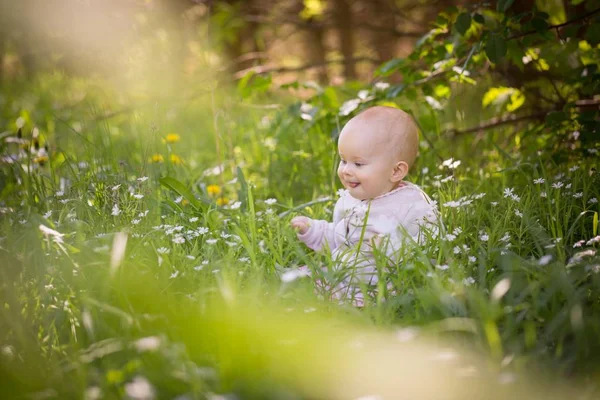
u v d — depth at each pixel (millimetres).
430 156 4113
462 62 4039
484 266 2369
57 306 2193
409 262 2568
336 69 9742
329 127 4148
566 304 2100
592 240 2441
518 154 4188
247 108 6410
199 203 3131
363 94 4051
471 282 2305
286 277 2008
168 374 1779
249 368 1839
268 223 3000
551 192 3088
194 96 5316
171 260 2588
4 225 2656
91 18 4262
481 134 4582
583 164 3543
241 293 2318
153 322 2049
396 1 7898
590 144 3639
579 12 4086
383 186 2957
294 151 4625
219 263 2496
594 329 1947
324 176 4184
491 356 1963
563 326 2002
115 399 1738
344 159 3000
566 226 2799
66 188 3314
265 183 4312
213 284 2395
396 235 2873
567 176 3395
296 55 10398
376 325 2152
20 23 4371
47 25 4285
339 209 3102
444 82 4137
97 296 2260
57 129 5500
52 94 8047
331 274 2430
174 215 3123
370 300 2479
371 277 2625
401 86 3977
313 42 9781
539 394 1798
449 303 2082
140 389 1649
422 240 2801
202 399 1736
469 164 4234
